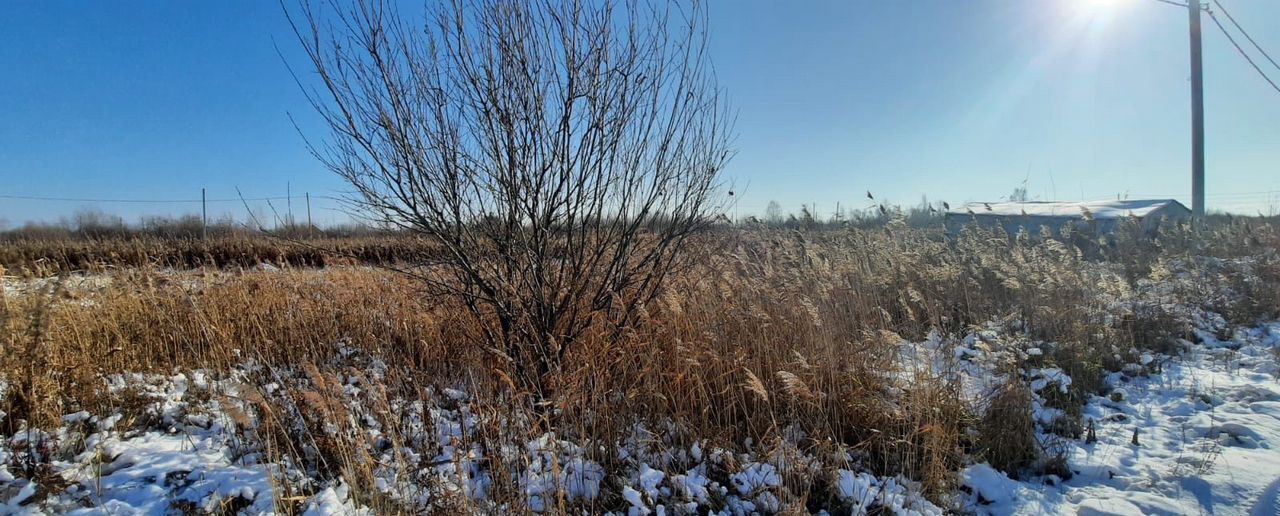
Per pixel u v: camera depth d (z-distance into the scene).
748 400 4.76
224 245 13.43
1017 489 3.95
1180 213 15.62
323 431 3.81
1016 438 4.29
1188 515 3.48
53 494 3.16
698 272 6.20
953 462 4.15
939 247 10.24
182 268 8.60
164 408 4.32
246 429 3.89
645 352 4.90
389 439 4.03
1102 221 13.51
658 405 4.57
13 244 14.68
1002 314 7.91
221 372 5.16
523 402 4.29
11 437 3.62
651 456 4.12
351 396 4.61
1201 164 14.27
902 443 4.17
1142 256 10.88
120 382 4.69
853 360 5.05
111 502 3.12
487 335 4.90
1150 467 4.11
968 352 6.63
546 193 4.54
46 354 3.96
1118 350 6.55
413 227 4.61
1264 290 9.00
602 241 4.79
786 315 5.80
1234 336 7.56
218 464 3.59
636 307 4.98
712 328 5.14
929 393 4.52
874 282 7.77
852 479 3.90
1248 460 4.01
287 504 3.21
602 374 4.49
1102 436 4.73
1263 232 13.94
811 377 4.69
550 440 3.91
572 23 4.39
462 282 4.85
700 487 3.72
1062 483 4.11
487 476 3.71
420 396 4.25
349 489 3.36
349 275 6.98
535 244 4.57
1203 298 8.73
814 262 7.18
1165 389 5.75
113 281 6.70
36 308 4.18
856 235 9.64
